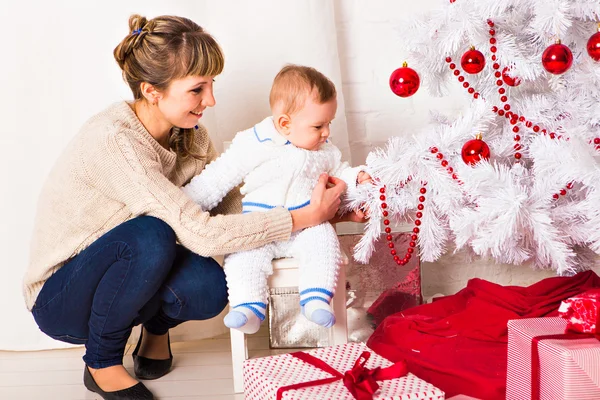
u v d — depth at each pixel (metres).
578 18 1.56
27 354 1.99
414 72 1.57
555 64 1.43
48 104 1.96
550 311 1.63
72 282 1.51
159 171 1.52
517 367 1.32
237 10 2.00
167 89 1.49
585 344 1.23
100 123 1.53
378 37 2.16
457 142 1.62
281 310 1.96
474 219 1.50
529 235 1.59
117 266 1.47
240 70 2.03
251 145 1.67
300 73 1.62
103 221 1.54
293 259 1.65
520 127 1.66
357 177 1.72
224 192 1.69
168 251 1.47
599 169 1.48
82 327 1.59
